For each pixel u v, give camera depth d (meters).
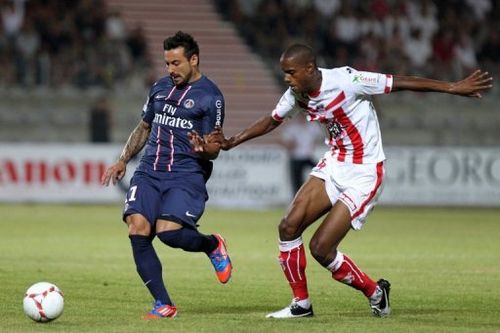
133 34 102.00
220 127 30.61
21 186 86.62
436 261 49.09
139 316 31.00
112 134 96.81
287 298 36.00
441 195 90.88
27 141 96.19
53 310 28.89
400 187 90.38
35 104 97.75
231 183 88.12
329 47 105.50
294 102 30.72
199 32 107.88
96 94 99.12
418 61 109.50
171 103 30.52
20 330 27.92
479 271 44.97
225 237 60.75
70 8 103.00
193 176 30.53
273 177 88.88
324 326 29.09
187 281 40.69
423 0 111.62
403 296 36.75
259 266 46.19
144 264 29.97
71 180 87.12
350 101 30.03
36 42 99.81
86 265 45.69
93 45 101.00
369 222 74.12
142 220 29.91
